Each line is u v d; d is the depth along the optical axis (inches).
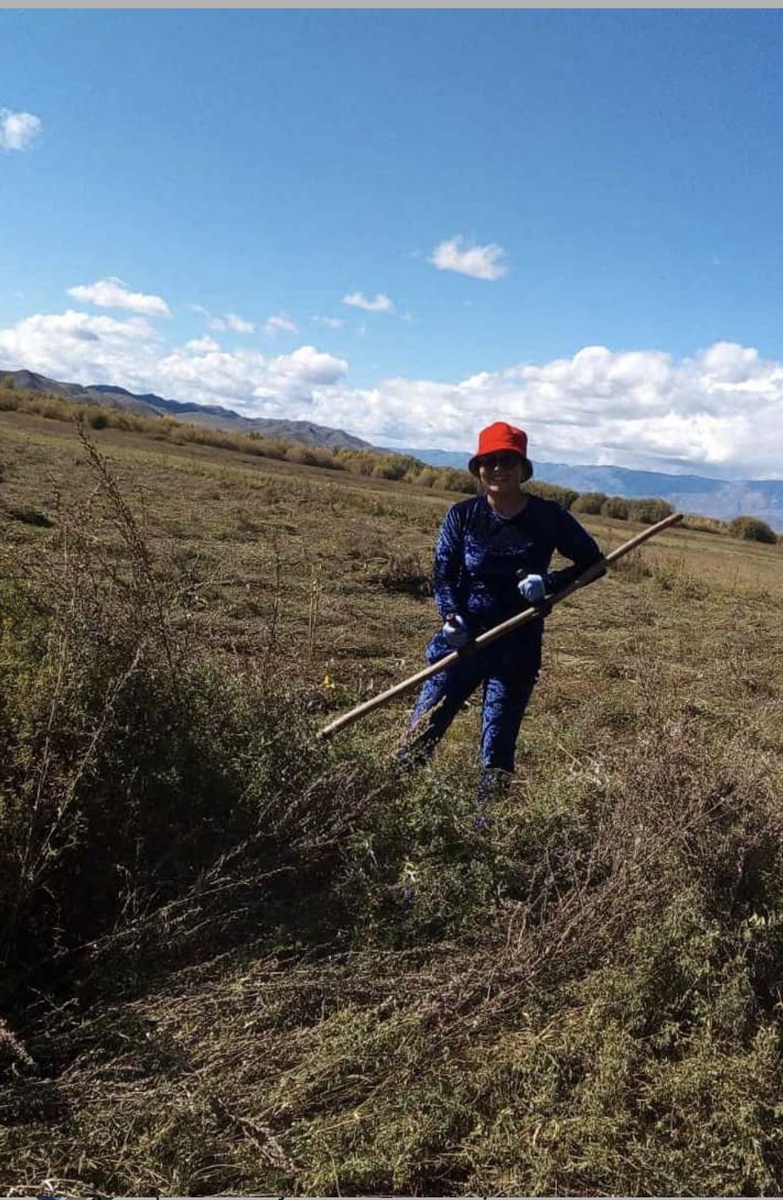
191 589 201.3
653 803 145.7
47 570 150.0
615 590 574.9
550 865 141.6
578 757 207.0
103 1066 102.3
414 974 119.2
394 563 459.5
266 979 118.1
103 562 151.6
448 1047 109.2
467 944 129.9
